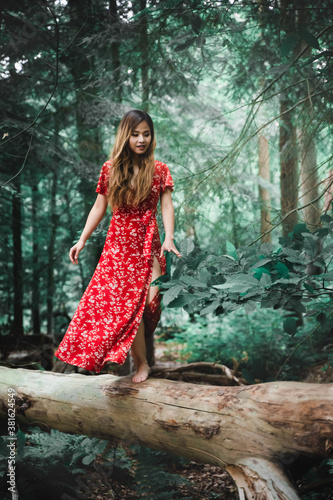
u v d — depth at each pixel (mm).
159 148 5820
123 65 4844
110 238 2982
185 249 2938
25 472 3357
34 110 6660
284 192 4941
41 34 3939
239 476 2414
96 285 2959
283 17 3717
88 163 5887
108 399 3066
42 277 9438
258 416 2445
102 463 3494
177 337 7047
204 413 2650
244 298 2678
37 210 9453
